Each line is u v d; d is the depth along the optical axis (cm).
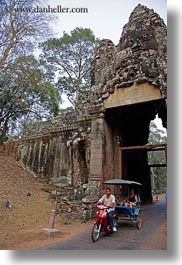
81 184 1510
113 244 745
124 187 1539
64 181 1661
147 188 2036
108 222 866
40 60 2042
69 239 812
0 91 1986
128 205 1012
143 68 1319
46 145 1947
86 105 1639
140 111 1712
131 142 1800
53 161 1827
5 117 2098
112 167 1465
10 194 1262
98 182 1330
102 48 1641
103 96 1466
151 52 1336
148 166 2109
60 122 1903
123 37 1496
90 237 840
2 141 2175
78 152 1583
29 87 2008
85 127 1560
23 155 2136
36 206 1228
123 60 1420
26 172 1897
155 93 1275
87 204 1136
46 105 2139
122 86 1397
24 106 2072
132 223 1074
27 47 1692
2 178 1481
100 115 1453
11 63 1736
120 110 1555
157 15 1418
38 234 859
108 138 1480
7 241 752
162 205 1838
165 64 1258
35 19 1605
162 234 848
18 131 2238
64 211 1193
